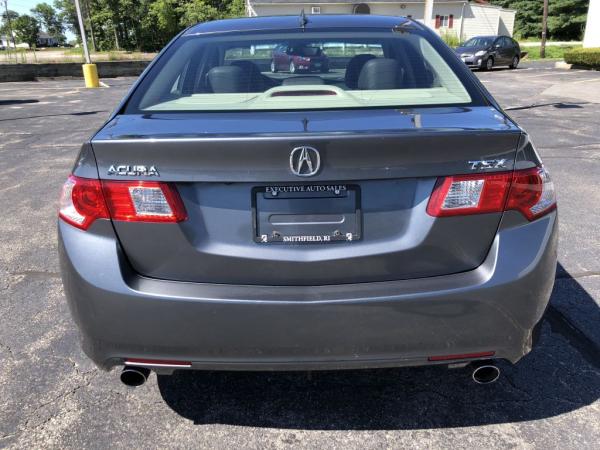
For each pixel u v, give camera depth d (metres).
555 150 7.01
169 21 46.03
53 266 3.83
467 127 1.88
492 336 1.90
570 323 2.98
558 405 2.36
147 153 1.81
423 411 2.35
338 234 1.86
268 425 2.28
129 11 46.41
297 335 1.85
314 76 2.55
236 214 1.85
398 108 2.16
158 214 1.84
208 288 1.87
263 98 2.30
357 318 1.84
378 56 2.61
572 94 12.98
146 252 1.88
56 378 2.59
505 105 11.23
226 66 2.54
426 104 2.21
